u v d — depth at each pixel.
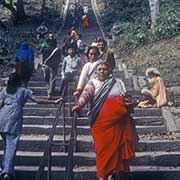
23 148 10.88
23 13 42.84
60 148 10.62
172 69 18.56
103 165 8.33
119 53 24.67
